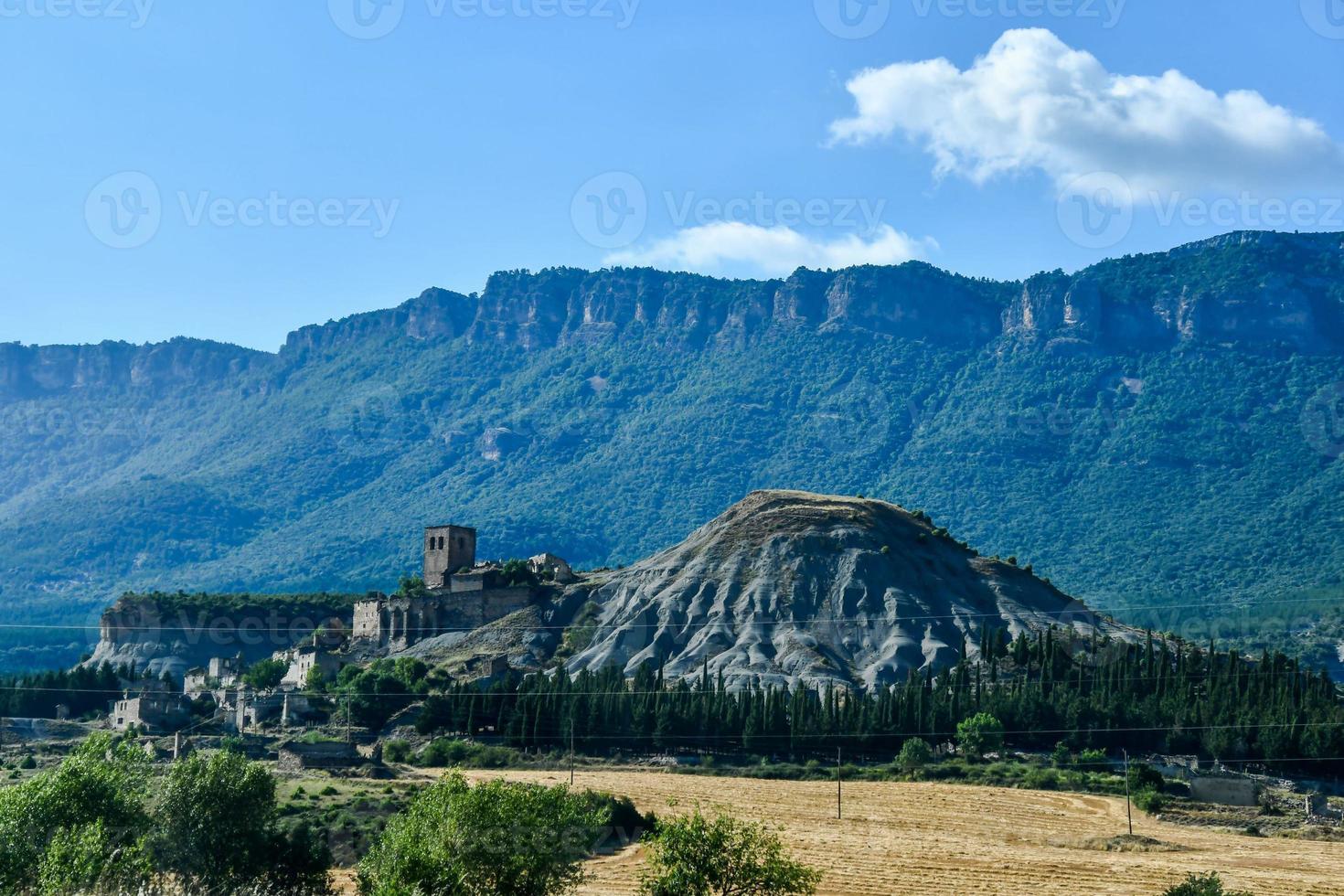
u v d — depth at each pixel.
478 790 121.25
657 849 129.00
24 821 122.88
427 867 115.06
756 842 128.50
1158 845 190.62
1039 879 167.00
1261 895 159.50
